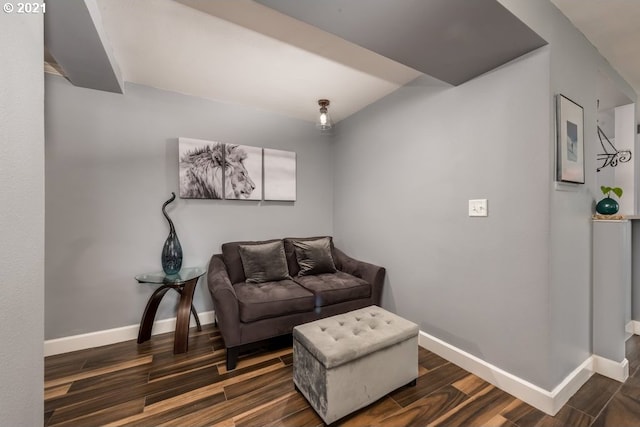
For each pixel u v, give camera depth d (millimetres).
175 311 2510
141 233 2369
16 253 651
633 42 1794
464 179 1877
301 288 2307
